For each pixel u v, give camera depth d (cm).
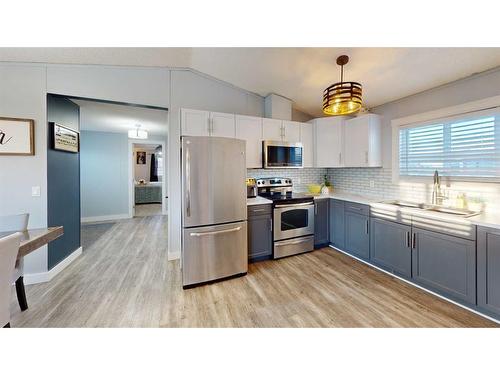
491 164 229
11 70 251
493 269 182
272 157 332
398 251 259
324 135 372
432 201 273
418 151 295
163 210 684
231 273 264
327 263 306
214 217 253
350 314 197
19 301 200
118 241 412
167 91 312
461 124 252
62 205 297
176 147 317
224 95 342
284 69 288
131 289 241
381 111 339
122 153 611
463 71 236
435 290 228
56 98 283
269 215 314
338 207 351
